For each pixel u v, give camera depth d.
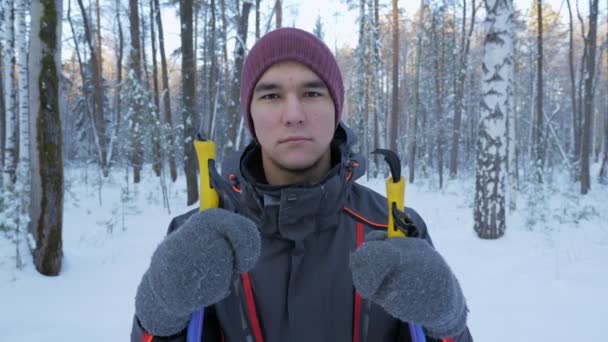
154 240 6.33
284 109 0.83
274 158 0.86
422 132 22.58
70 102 27.97
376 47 19.67
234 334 0.86
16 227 4.18
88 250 5.48
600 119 32.56
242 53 11.60
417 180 17.58
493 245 5.38
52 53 4.22
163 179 10.95
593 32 12.59
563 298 3.44
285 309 0.85
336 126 0.97
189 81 10.38
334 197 0.89
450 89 21.45
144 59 17.69
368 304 0.86
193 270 0.67
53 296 3.76
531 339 2.80
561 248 5.13
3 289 3.78
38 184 4.28
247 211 0.91
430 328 0.75
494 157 5.67
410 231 0.77
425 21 19.44
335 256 0.88
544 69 23.50
